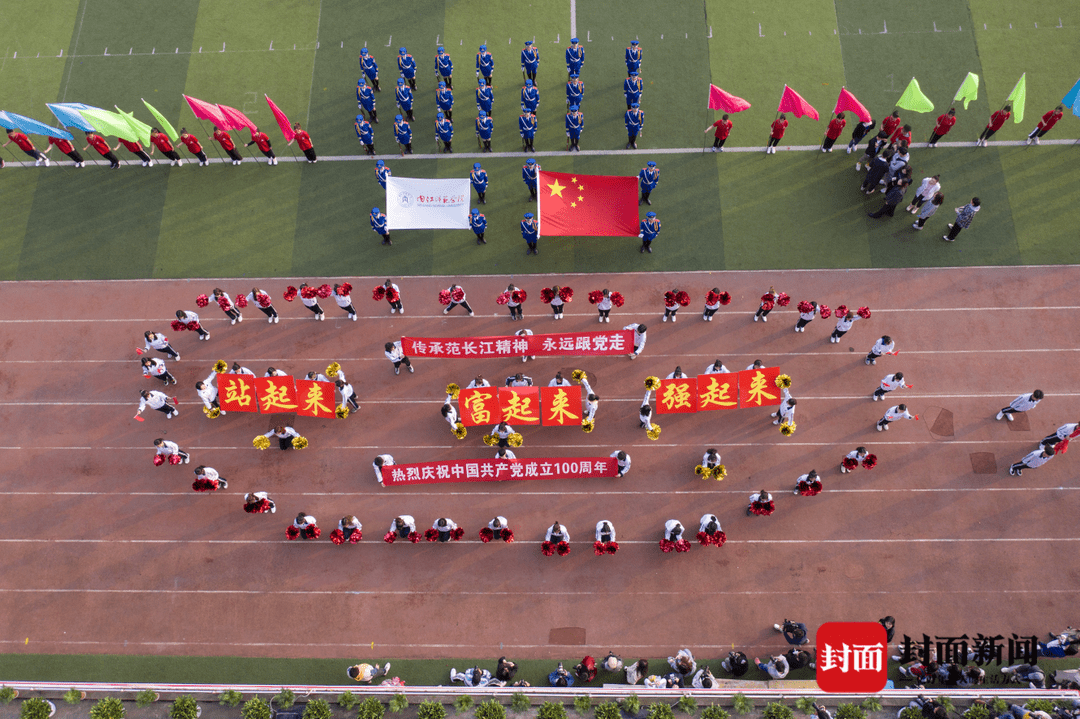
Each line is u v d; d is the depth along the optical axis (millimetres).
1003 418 17828
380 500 17562
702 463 17297
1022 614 15938
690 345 19016
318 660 16094
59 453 18250
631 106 21359
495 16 23766
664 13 23531
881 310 19188
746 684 15320
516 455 18016
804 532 16906
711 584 16500
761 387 16672
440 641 16188
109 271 20453
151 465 18078
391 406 18594
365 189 21375
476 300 19828
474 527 17234
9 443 18359
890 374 18469
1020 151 20984
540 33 23484
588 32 23406
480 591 16594
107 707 14586
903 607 16109
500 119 22359
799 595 16328
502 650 16078
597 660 15898
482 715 14320
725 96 19547
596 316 19484
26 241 20922
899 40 22703
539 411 16906
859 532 16844
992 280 19391
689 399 16844
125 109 22672
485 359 19047
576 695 14898
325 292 18594
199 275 20328
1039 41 22375
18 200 21500
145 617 16516
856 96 22031
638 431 18125
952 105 21656
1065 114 21312
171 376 18812
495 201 21062
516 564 16828
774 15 23297
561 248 20375
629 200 18438
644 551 16859
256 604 16594
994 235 19922
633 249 20281
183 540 17234
